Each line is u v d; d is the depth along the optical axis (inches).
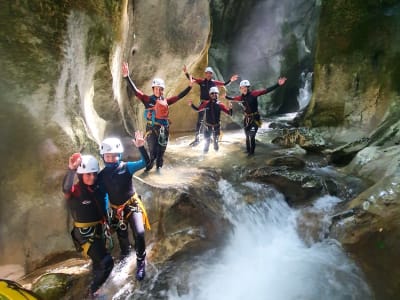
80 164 130.2
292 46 624.1
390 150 233.5
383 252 158.1
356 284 153.1
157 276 155.8
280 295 153.7
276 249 191.3
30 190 157.5
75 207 133.0
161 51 305.7
